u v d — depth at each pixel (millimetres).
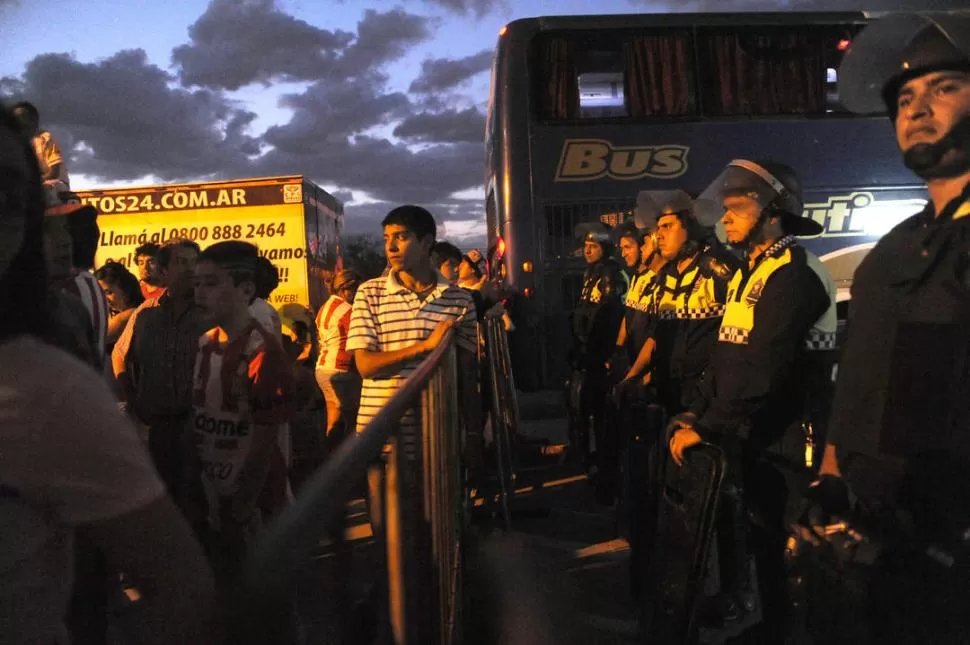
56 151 3859
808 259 3154
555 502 6828
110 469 1171
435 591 2436
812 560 2104
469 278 8984
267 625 841
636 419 4223
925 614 1802
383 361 4176
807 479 2996
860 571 1920
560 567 4977
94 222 3807
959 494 1764
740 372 3090
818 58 10031
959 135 1854
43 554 1145
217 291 3217
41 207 1229
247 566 870
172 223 10328
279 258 10336
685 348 4469
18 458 1108
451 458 3580
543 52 9922
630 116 9938
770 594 3219
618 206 9844
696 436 3180
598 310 6922
